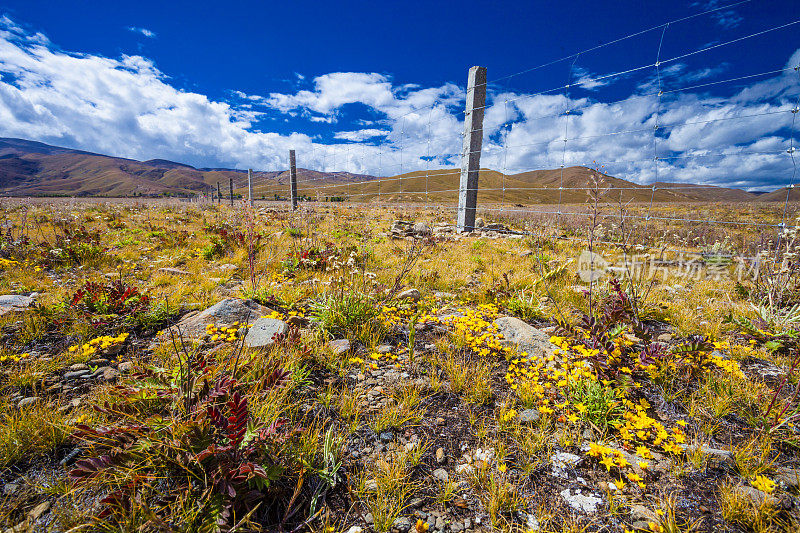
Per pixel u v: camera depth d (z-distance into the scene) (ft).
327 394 9.02
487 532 5.93
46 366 9.65
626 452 7.49
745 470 6.93
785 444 7.82
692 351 10.72
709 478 6.90
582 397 8.75
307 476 6.74
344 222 49.73
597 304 14.80
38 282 17.46
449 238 34.60
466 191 39.40
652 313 14.64
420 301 16.28
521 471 7.09
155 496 5.92
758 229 28.27
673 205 85.81
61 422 7.32
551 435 8.09
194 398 7.16
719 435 8.11
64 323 12.11
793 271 15.15
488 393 9.36
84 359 10.23
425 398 9.32
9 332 11.75
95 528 5.34
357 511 6.22
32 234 33.19
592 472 7.14
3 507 5.72
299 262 21.49
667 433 8.04
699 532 5.86
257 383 7.98
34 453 6.83
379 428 8.02
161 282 17.75
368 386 9.75
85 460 5.75
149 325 12.55
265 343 10.63
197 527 5.44
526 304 15.21
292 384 8.84
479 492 6.66
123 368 9.83
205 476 5.85
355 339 12.32
